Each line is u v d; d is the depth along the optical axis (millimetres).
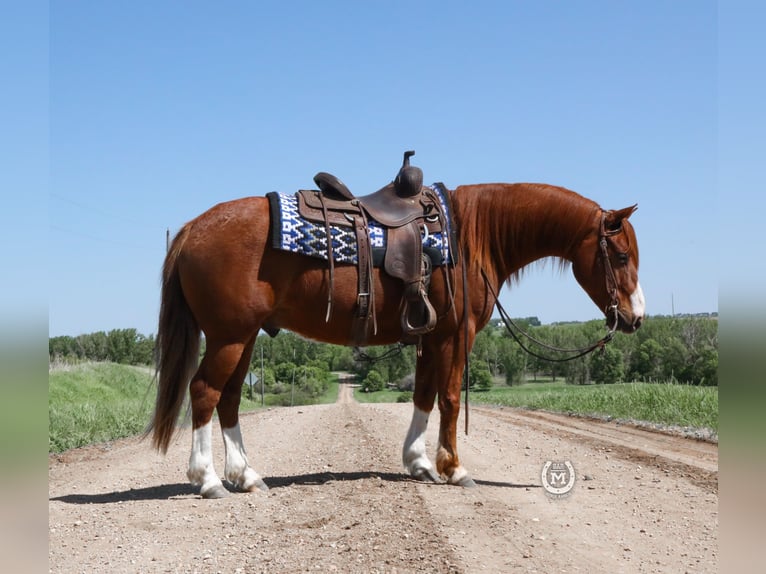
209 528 5273
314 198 6516
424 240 6676
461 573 4129
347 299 6457
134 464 8539
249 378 36062
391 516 5473
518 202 7098
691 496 6359
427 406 7219
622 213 7023
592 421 13758
